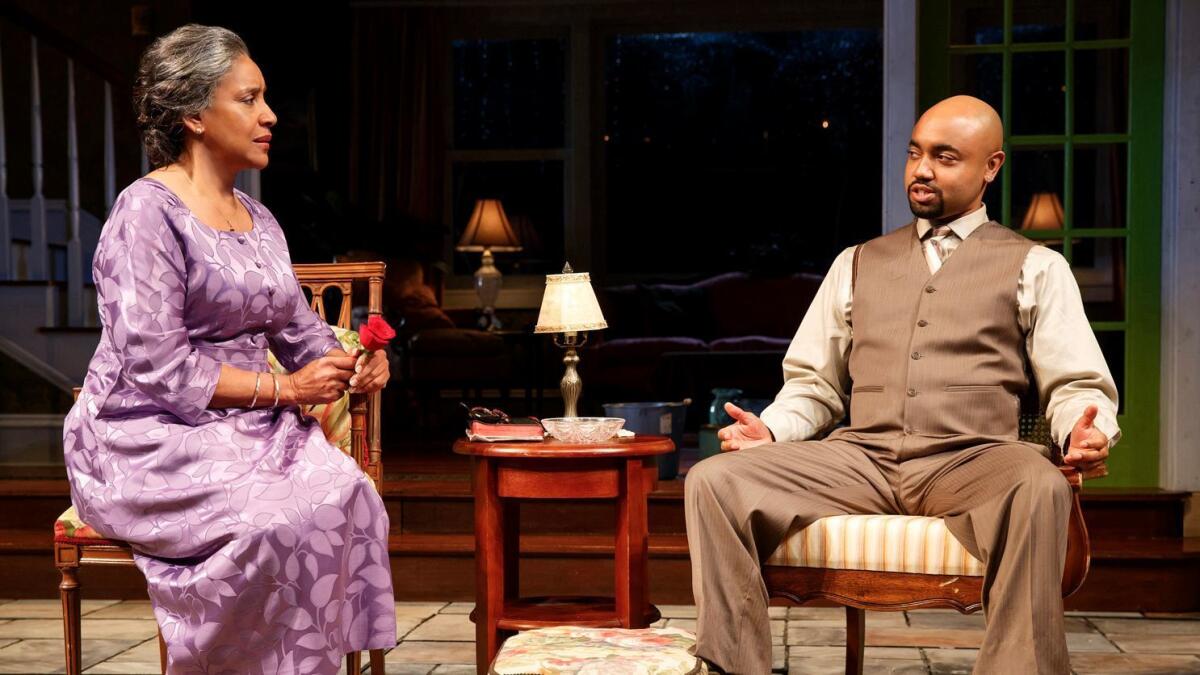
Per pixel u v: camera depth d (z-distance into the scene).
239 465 2.23
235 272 2.32
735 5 8.89
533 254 9.07
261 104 2.39
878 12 8.80
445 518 4.25
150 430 2.25
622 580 2.74
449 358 7.17
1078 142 4.38
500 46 9.16
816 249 9.05
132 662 3.18
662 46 9.12
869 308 2.53
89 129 6.84
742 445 2.50
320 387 2.31
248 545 2.12
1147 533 4.08
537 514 4.20
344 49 8.51
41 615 3.80
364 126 8.87
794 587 2.30
